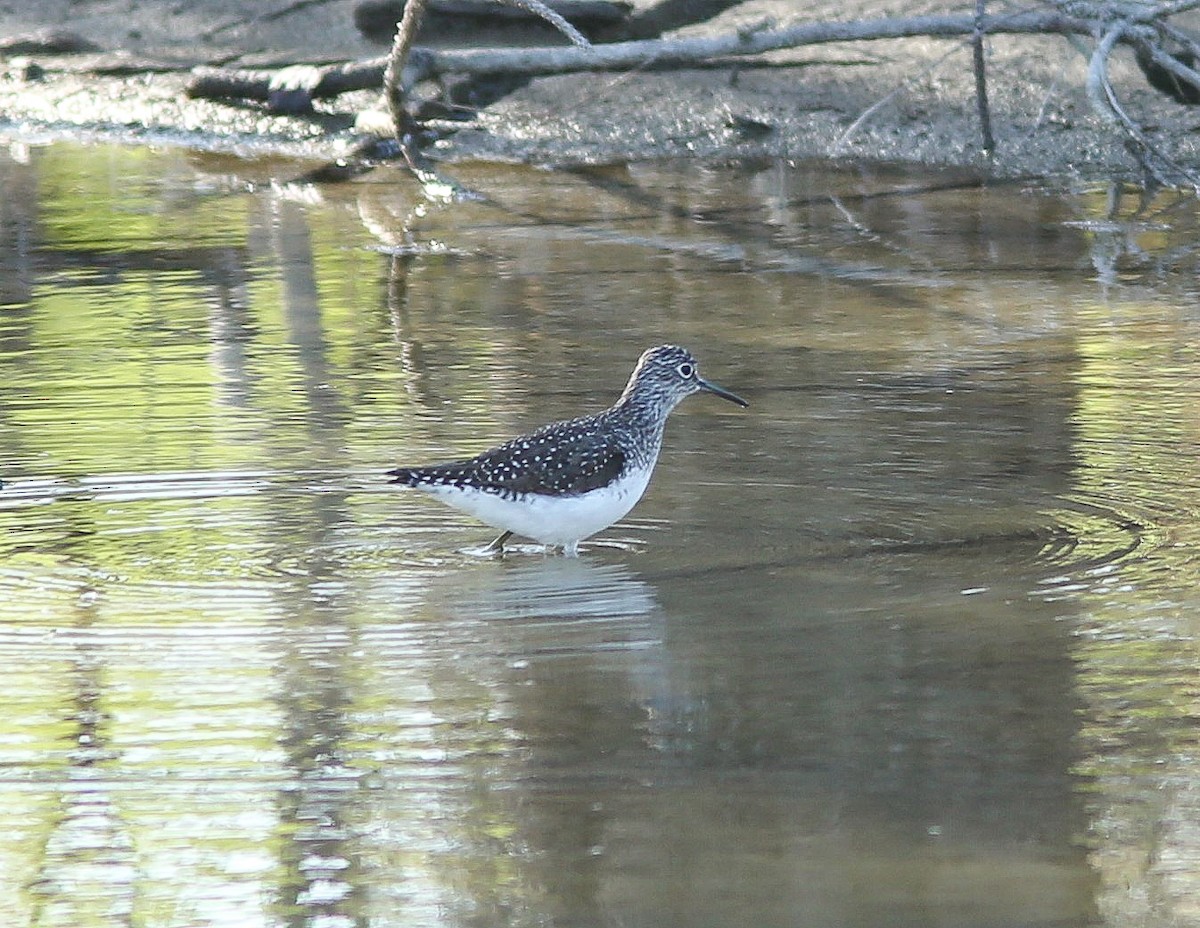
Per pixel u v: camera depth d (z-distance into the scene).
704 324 17.67
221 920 7.57
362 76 27.19
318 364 16.34
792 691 9.66
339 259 20.39
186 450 13.99
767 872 7.85
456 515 12.83
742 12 27.67
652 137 26.25
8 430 14.44
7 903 7.68
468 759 8.93
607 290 19.00
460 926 7.50
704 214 22.45
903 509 12.65
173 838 8.20
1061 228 21.47
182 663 10.09
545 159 25.78
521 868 7.92
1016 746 8.98
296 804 8.48
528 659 10.14
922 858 7.96
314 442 14.18
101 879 7.86
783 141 25.78
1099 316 17.80
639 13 27.61
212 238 21.41
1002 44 26.39
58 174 25.16
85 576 11.47
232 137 27.45
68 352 16.72
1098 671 9.83
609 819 8.34
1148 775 8.66
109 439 14.23
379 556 11.97
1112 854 7.94
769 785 8.63
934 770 8.77
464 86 27.52
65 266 20.11
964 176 24.11
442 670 9.99
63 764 8.84
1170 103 24.92
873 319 17.83
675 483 13.35
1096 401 15.10
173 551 11.97
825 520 12.48
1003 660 10.00
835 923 7.41
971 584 11.17
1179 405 14.92
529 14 27.56
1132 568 11.38
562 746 9.07
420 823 8.32
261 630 10.56
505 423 14.60
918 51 26.70
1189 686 9.62
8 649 10.22
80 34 31.14
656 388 12.60
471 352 16.73
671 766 8.84
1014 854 7.98
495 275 19.66
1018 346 16.81
